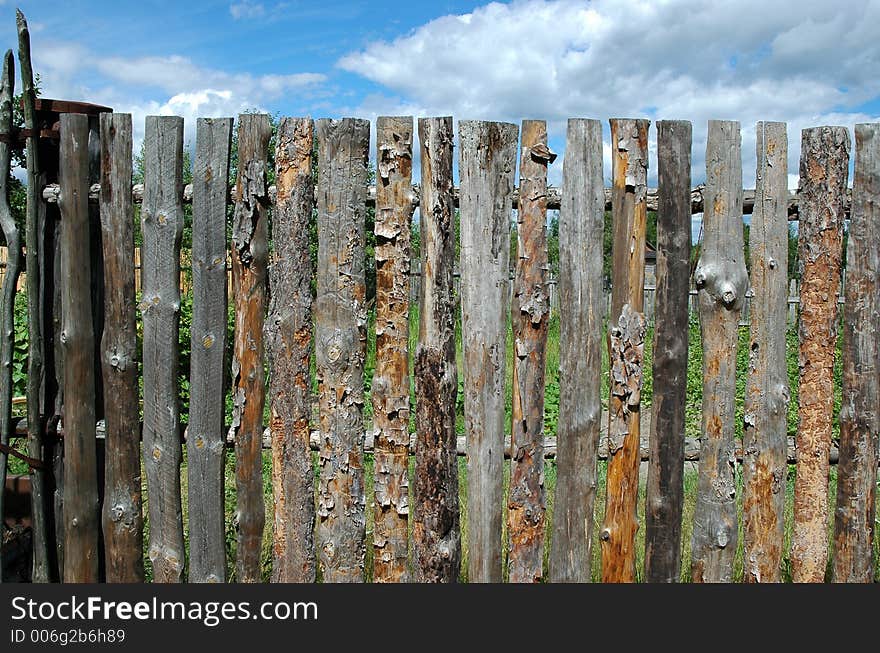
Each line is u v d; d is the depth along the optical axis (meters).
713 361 3.01
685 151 2.92
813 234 2.98
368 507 4.30
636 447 3.01
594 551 3.82
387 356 2.93
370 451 3.09
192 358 2.96
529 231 2.91
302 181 2.89
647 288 11.05
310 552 3.01
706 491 3.05
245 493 2.99
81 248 2.99
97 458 3.11
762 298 2.99
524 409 2.96
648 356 8.44
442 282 2.88
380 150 2.88
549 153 2.88
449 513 2.96
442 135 2.85
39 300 3.05
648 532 3.05
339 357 2.93
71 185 2.97
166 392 3.00
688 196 2.94
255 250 2.92
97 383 3.11
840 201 2.96
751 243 3.00
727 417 3.02
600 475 4.77
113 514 3.05
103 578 3.17
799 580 3.10
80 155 2.97
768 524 3.06
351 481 2.98
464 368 2.96
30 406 3.06
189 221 4.59
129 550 3.08
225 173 2.91
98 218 3.07
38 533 3.10
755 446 3.05
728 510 3.05
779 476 3.05
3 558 3.14
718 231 2.97
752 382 3.04
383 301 2.92
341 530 2.99
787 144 2.96
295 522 2.99
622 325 2.96
